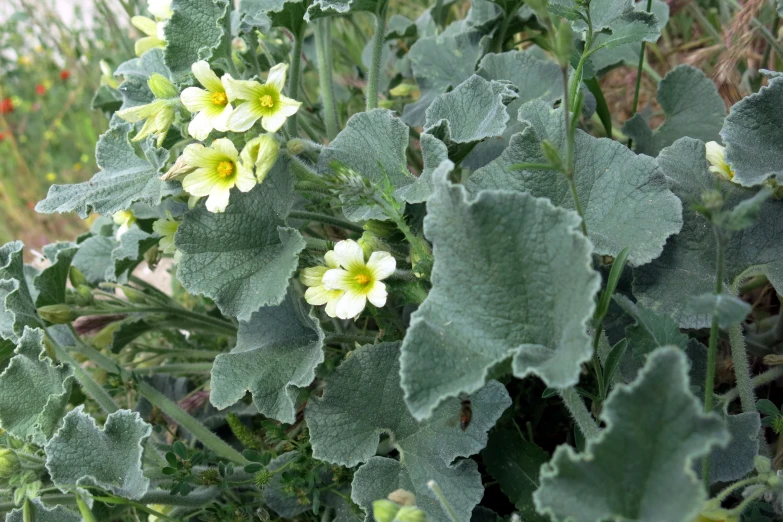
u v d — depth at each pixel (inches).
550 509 12.6
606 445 12.5
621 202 16.4
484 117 17.8
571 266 13.8
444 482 15.9
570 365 13.3
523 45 26.0
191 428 19.2
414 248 16.2
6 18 47.5
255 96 16.4
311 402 16.6
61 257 19.8
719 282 13.2
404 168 17.5
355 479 16.0
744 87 22.2
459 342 14.2
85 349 20.0
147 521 18.8
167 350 22.5
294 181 17.4
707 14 26.0
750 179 16.3
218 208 16.4
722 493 14.0
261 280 17.0
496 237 14.2
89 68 45.7
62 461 16.4
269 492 17.9
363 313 18.6
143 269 31.2
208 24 18.2
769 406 16.1
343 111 24.5
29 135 54.8
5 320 19.0
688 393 12.2
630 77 25.0
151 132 17.3
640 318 15.1
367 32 30.7
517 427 17.5
